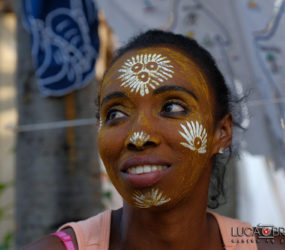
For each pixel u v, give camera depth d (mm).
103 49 3568
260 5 2889
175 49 1582
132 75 1477
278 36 2889
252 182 5031
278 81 2895
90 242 1545
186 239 1544
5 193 5125
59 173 2725
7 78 5883
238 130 2211
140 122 1394
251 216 4996
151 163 1376
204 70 1613
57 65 2732
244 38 2879
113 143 1430
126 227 1564
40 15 2709
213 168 1898
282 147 2930
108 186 4402
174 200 1421
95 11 2857
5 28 5855
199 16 2930
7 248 4051
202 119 1492
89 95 2818
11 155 5582
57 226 2703
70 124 2744
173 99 1455
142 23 2920
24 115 2787
